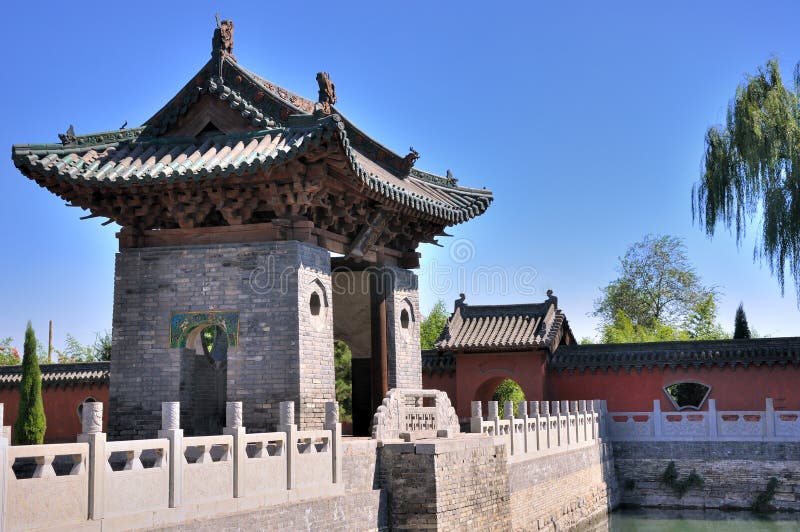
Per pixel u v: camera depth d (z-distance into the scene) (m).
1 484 9.78
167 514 12.73
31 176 18.95
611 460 41.44
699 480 40.38
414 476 18.75
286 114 20.30
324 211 20.42
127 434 19.45
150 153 20.09
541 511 29.50
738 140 37.25
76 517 11.30
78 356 68.88
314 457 16.64
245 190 18.98
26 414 32.44
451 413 23.16
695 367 42.12
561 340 45.91
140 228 20.19
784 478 39.00
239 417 14.60
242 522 14.21
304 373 18.80
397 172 24.47
